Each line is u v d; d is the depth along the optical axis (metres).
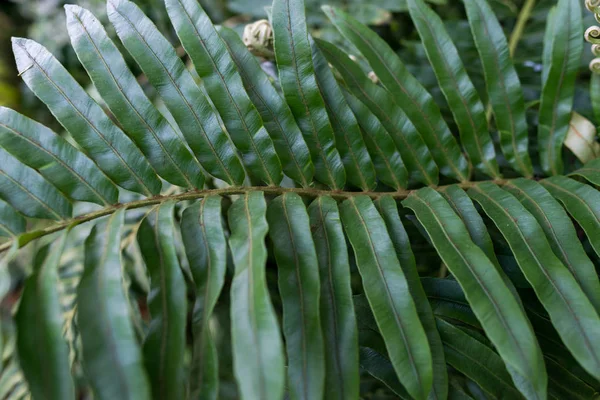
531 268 0.31
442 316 0.35
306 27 0.34
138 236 0.30
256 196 0.32
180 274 0.29
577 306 0.29
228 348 0.44
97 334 0.26
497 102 0.38
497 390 0.32
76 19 0.32
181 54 0.54
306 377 0.28
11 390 0.38
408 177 0.38
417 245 0.41
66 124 0.31
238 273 0.28
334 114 0.36
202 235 0.31
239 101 0.33
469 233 0.34
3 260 0.27
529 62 0.47
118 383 0.26
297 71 0.34
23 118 0.31
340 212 0.34
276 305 0.41
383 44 0.38
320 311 0.31
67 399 0.25
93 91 0.55
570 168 0.43
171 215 0.31
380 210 0.35
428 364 0.29
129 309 0.27
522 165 0.39
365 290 0.30
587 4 0.36
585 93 0.44
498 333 0.28
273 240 0.31
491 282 0.29
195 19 0.33
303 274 0.30
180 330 0.28
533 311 0.35
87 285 0.27
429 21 0.38
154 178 0.32
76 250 0.44
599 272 0.38
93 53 0.32
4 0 0.69
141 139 0.32
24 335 0.26
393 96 0.38
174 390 0.27
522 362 0.28
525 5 0.48
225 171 0.34
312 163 0.35
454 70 0.38
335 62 0.38
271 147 0.34
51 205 0.30
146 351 0.28
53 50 0.61
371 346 0.33
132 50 0.33
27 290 0.27
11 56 0.67
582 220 0.33
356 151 0.36
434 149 0.38
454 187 0.36
